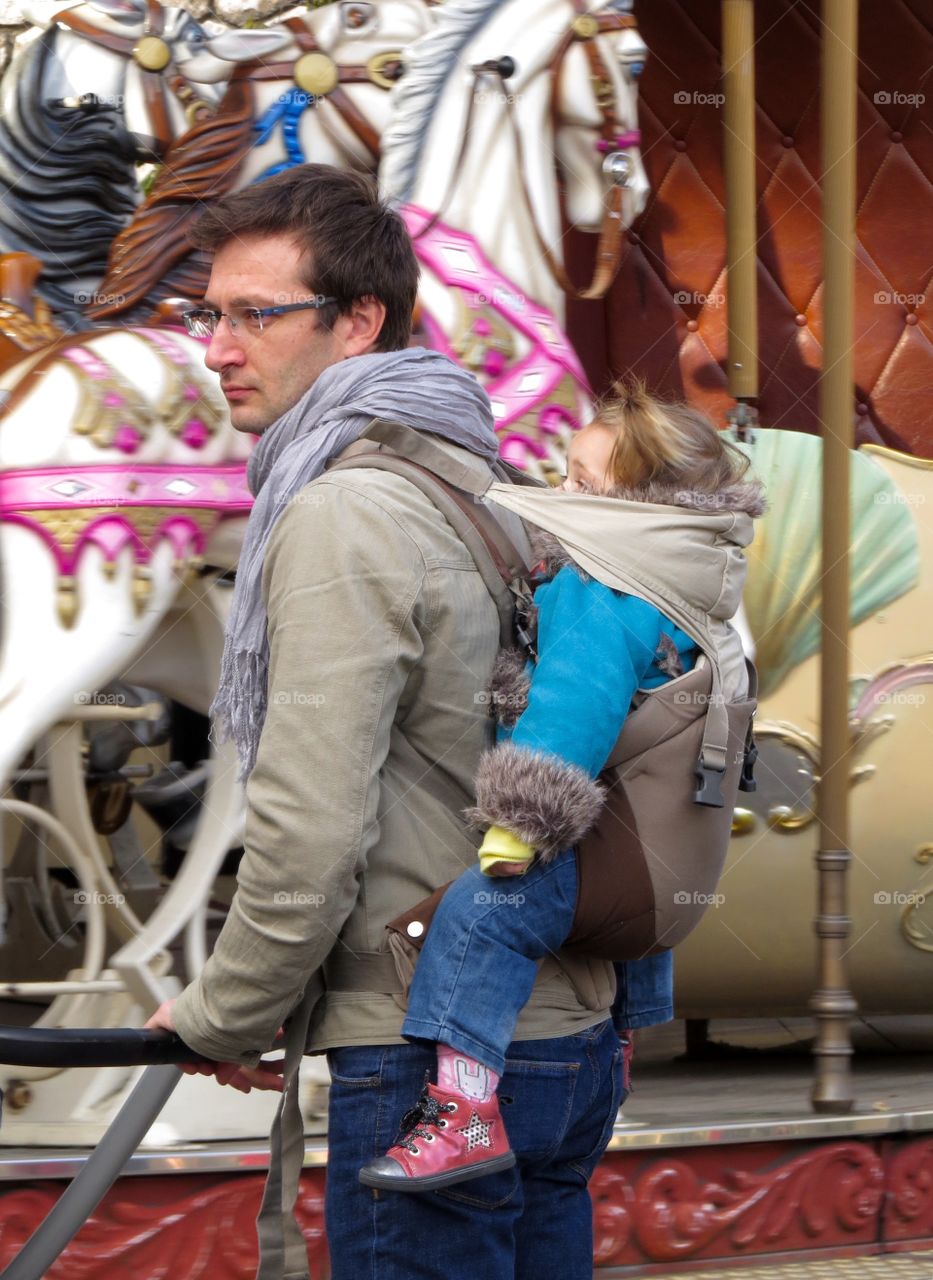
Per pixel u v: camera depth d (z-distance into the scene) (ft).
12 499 27.91
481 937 16.84
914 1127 33.04
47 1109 30.04
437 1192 16.69
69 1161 27.73
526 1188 18.40
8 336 29.73
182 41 31.22
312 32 31.58
